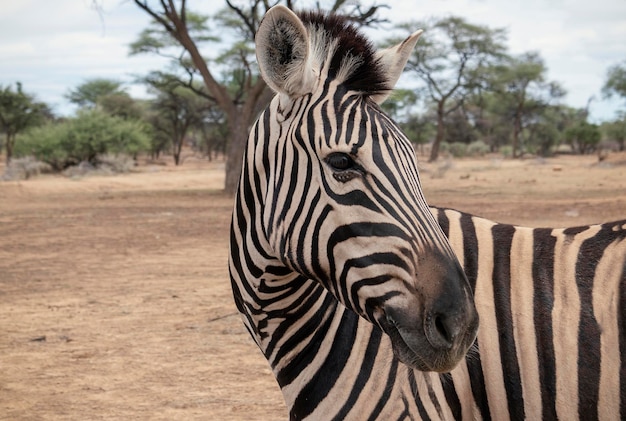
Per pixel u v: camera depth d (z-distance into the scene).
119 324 6.34
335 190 1.89
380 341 2.11
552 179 26.94
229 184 22.44
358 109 1.95
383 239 1.83
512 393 2.04
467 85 51.03
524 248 2.21
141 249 11.00
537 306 2.09
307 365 2.22
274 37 1.98
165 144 61.34
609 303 2.02
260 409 4.29
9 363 5.25
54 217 16.47
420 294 1.78
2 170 39.97
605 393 1.95
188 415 4.21
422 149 73.94
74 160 40.22
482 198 18.89
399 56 2.25
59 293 7.74
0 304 7.23
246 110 21.75
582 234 2.20
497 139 74.25
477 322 1.82
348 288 1.88
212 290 7.73
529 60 64.12
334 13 2.14
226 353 5.41
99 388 4.70
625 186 21.80
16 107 48.62
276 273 2.19
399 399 2.05
